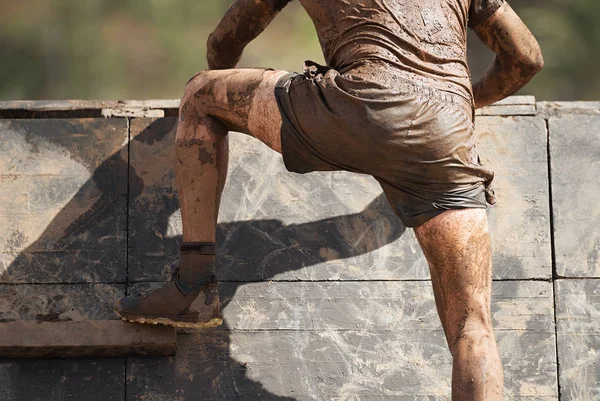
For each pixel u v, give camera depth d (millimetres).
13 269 11094
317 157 9219
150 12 38344
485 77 10766
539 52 10336
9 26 37438
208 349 10773
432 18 9305
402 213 9148
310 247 11258
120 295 11070
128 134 11594
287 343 10844
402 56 9102
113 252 11211
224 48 10859
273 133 9453
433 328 10898
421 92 8961
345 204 11438
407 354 10805
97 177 11453
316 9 9602
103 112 12102
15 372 10586
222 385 10648
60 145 11523
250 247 11273
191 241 9953
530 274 11148
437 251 9070
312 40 37625
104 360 10680
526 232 11320
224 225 11367
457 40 9430
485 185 9383
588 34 36688
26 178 11398
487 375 8555
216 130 9945
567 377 10742
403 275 11133
